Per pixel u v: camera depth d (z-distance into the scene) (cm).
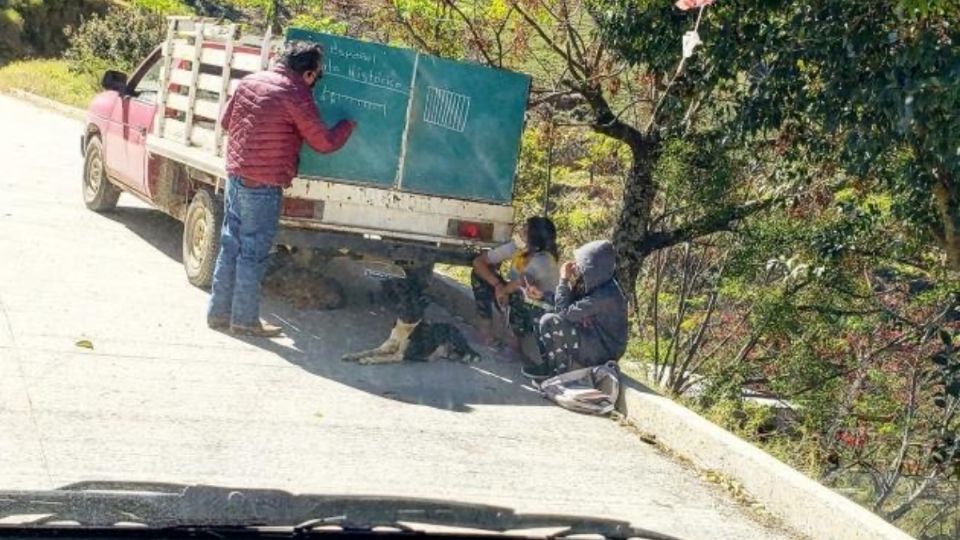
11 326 904
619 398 923
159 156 1197
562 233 1642
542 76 1503
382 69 993
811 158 1217
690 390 1445
